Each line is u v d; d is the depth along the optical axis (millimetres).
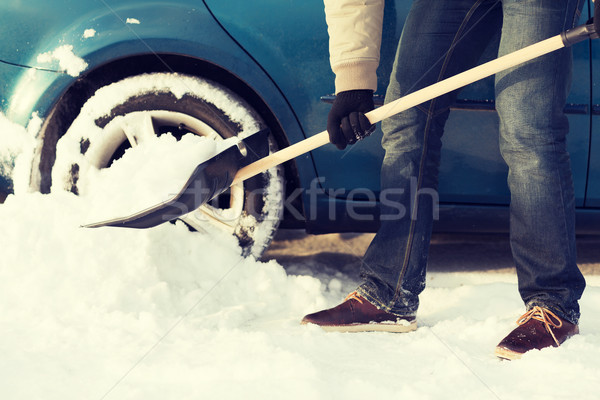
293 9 2113
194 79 2174
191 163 1775
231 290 2150
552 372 1512
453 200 2262
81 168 2184
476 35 1880
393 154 1905
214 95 2168
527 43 1706
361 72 1808
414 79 1863
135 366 1528
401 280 1880
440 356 1630
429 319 2023
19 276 2008
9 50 2141
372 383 1429
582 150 2189
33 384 1437
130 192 1819
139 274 2053
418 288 1913
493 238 3145
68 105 2262
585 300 2098
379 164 2205
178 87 2164
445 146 2188
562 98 1745
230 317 1948
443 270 2596
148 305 1965
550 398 1372
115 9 2109
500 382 1479
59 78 2121
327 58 2129
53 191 2189
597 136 2184
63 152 2174
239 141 1874
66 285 1978
